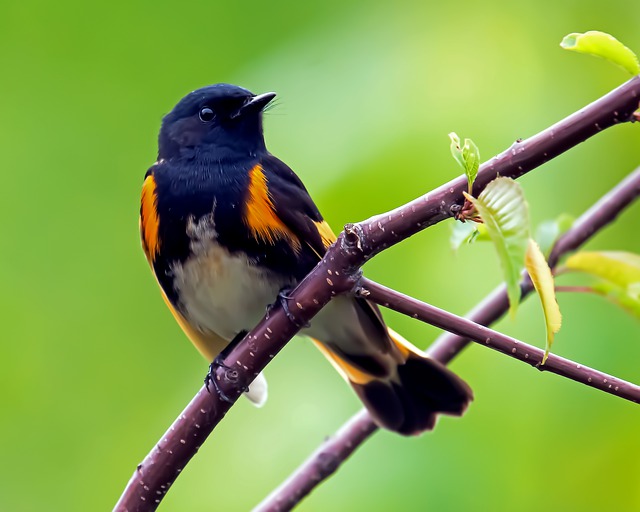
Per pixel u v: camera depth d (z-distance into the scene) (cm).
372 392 759
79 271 903
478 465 750
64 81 902
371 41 802
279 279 701
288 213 696
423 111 773
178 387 899
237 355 565
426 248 795
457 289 786
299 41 826
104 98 902
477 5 805
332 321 741
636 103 489
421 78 784
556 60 799
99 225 905
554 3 812
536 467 746
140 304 907
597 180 806
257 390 716
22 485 859
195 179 720
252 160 736
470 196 432
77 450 873
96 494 863
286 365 910
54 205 899
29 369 884
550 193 804
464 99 778
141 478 568
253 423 895
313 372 902
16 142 896
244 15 863
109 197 905
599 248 833
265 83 822
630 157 809
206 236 703
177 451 568
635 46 821
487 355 779
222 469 885
